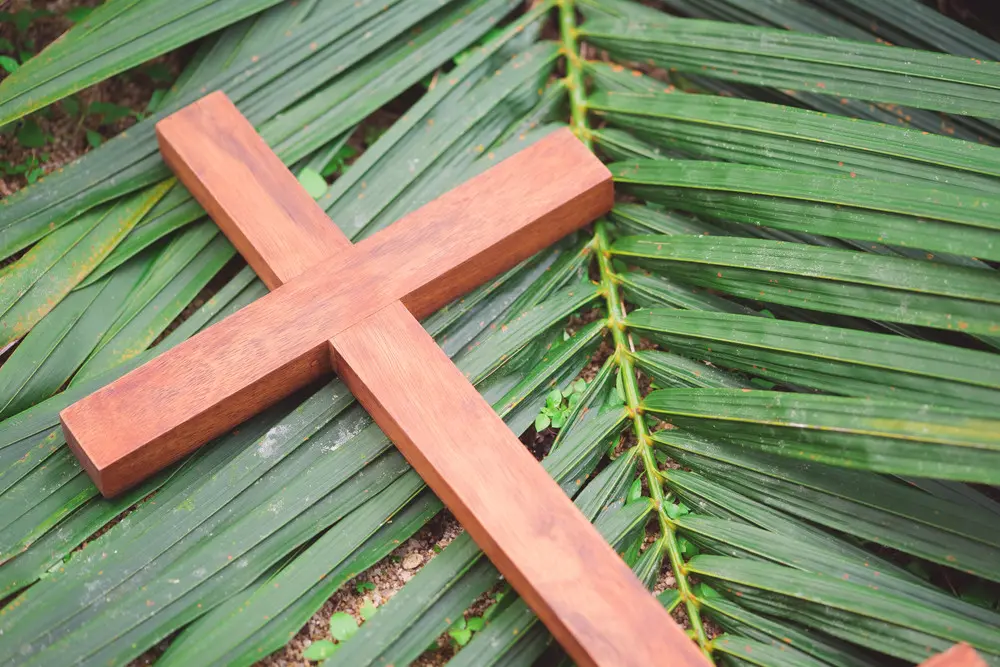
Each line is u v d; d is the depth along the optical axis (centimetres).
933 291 52
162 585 52
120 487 53
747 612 52
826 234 54
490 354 55
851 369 52
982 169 53
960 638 50
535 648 51
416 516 53
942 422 50
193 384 53
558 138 57
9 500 53
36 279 56
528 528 51
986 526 52
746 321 54
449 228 55
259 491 53
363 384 53
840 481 53
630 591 50
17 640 51
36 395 55
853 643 52
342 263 55
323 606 54
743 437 53
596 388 56
